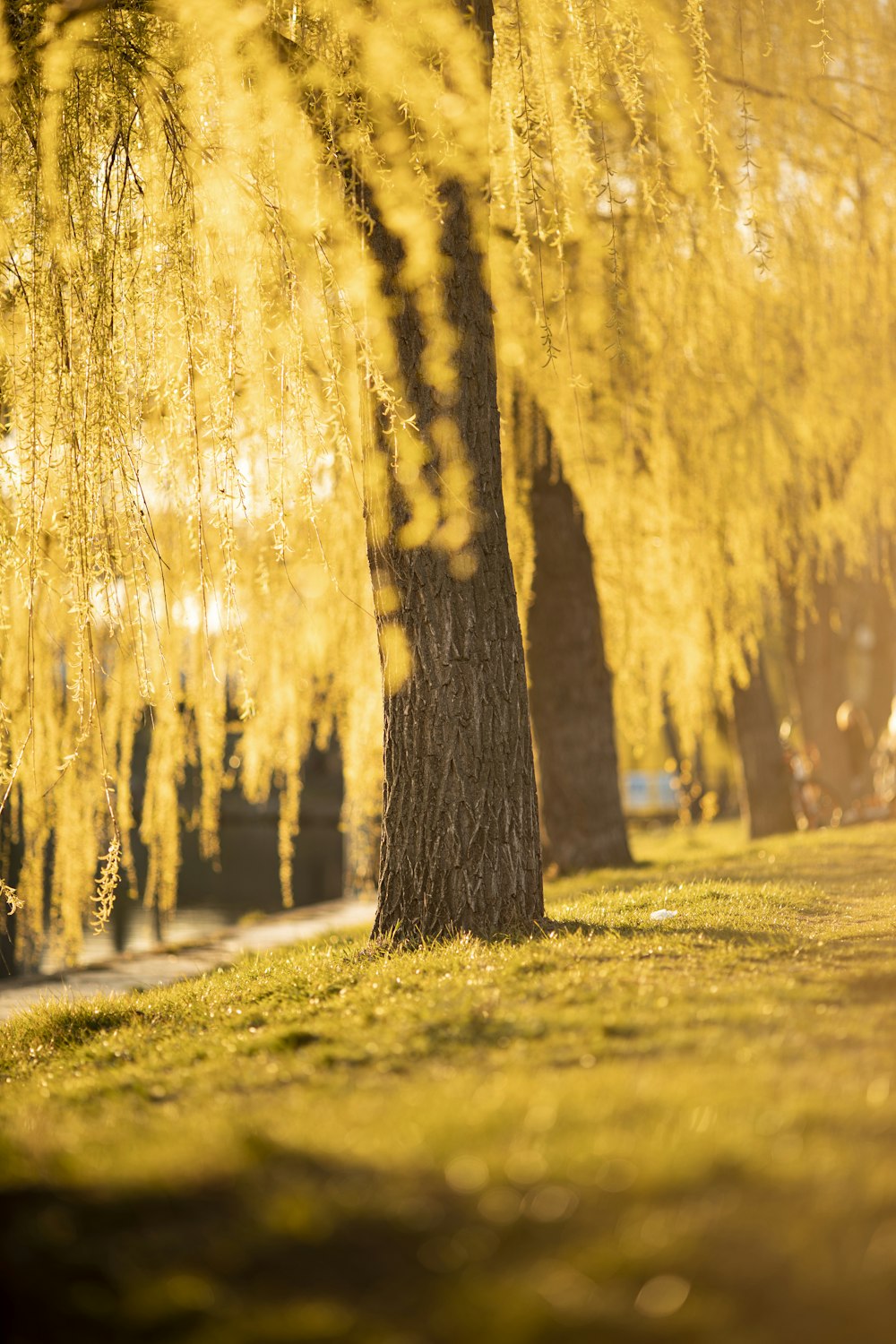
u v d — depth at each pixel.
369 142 9.04
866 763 26.69
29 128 8.85
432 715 9.21
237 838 46.84
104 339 8.99
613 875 16.12
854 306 17.28
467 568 9.23
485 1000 6.40
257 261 9.36
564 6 10.28
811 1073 4.53
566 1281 3.07
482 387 9.36
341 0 8.77
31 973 13.52
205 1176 3.84
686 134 13.43
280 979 8.88
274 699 16.61
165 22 9.24
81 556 8.97
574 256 14.84
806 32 15.80
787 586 21.73
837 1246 3.21
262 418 9.47
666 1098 4.22
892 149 16.75
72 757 9.44
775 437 16.83
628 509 16.81
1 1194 3.84
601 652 18.42
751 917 9.21
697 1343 2.86
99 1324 3.05
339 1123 4.24
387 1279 3.20
